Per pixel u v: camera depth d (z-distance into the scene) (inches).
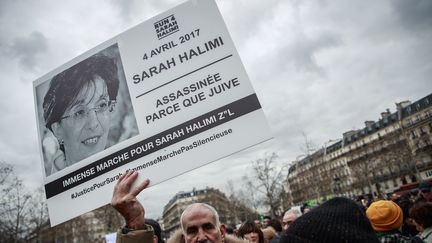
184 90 117.9
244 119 110.4
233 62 117.8
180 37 125.0
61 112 125.1
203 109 114.2
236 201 4138.8
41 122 127.1
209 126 112.0
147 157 112.5
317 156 2701.8
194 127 113.0
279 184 2422.5
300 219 58.3
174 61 122.2
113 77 124.2
